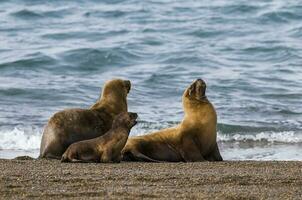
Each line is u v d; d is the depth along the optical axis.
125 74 63.31
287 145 41.22
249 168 27.81
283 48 72.69
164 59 69.12
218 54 71.38
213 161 32.16
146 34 79.62
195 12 90.56
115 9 91.44
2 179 23.97
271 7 89.38
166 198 21.36
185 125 32.62
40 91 55.12
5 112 48.78
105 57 68.62
